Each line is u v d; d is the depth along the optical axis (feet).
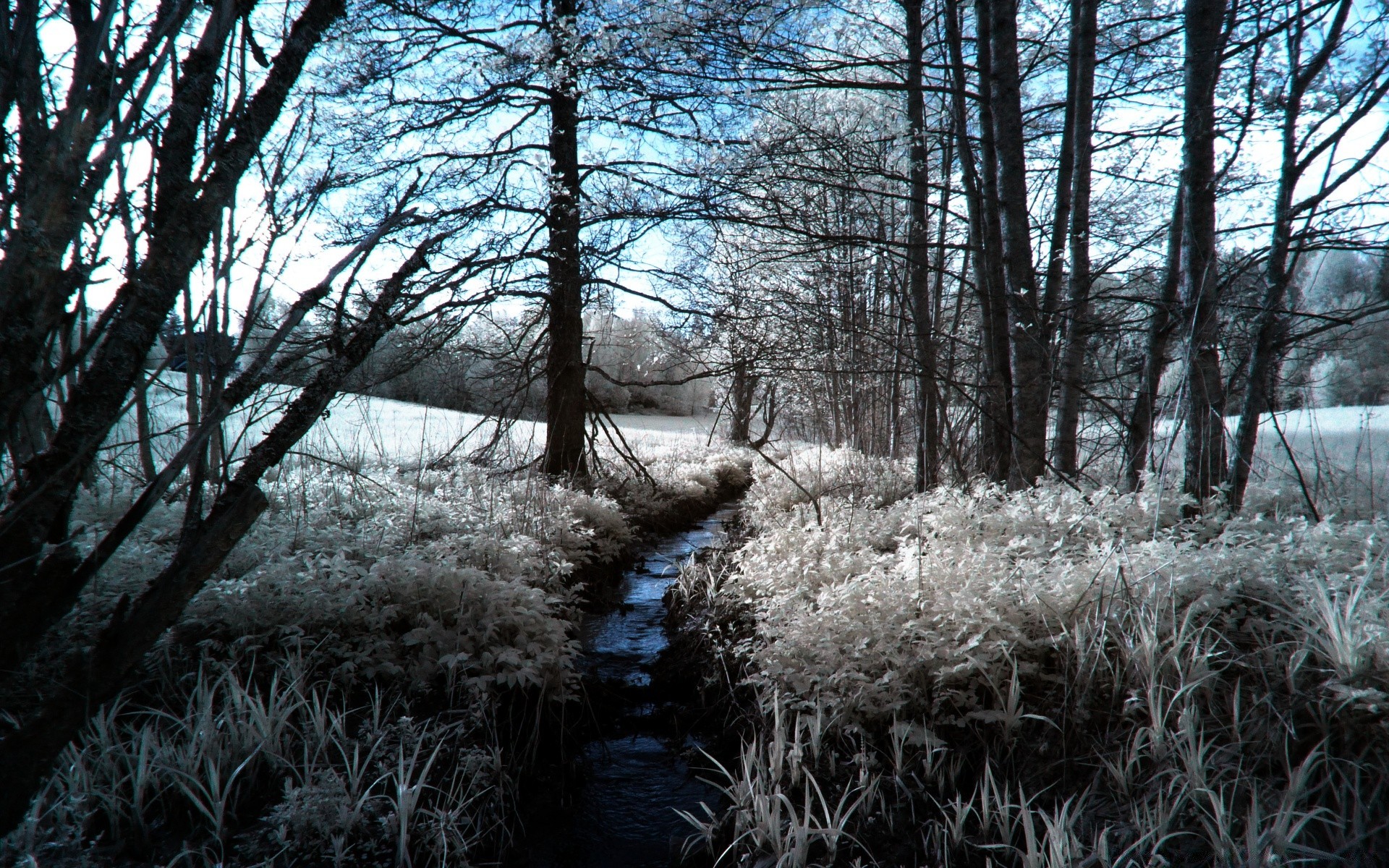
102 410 4.09
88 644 9.25
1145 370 20.04
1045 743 9.93
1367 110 13.56
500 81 29.37
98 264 4.54
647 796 12.58
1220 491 15.90
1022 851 8.75
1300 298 16.85
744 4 18.48
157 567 11.87
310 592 12.37
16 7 3.97
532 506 23.85
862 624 12.02
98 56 3.82
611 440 35.50
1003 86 20.92
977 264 23.68
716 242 31.35
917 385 29.50
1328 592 9.80
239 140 4.34
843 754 11.14
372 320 5.58
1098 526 14.76
